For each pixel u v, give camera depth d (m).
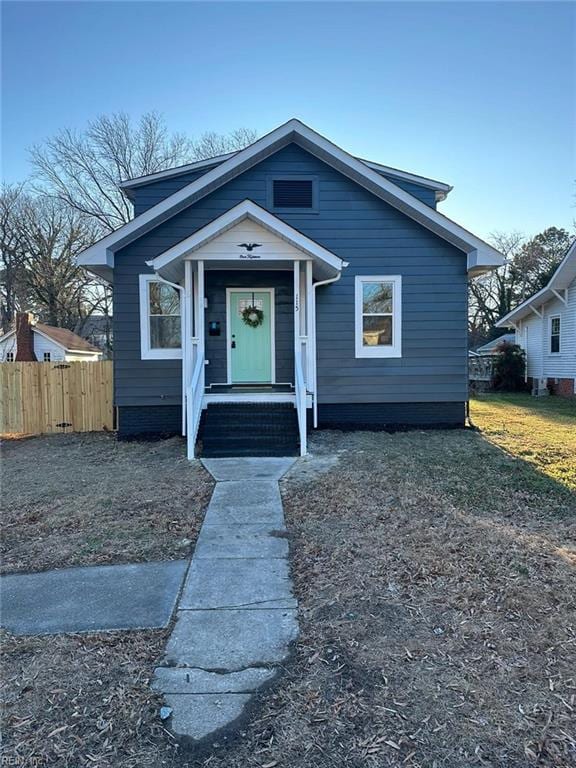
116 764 1.90
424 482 5.89
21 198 28.59
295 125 9.34
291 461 7.16
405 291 9.83
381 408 9.99
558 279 18.12
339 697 2.25
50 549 4.18
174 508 5.18
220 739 2.02
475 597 3.16
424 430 9.81
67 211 28.77
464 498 5.30
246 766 1.88
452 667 2.46
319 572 3.62
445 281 9.84
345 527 4.50
